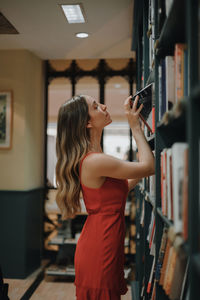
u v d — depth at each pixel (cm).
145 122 160
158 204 140
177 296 103
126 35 363
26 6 295
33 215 421
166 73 118
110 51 421
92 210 152
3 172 404
